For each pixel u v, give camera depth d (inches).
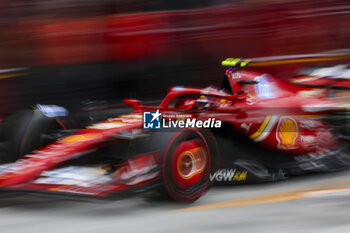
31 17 905.5
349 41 1050.1
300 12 986.1
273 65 968.9
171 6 934.4
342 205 456.8
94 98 866.1
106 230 394.3
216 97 561.0
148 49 921.5
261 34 969.5
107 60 909.8
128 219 425.1
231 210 451.2
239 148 565.6
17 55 888.3
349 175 621.9
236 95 580.1
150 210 454.6
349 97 717.3
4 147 561.6
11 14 895.7
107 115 601.3
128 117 526.3
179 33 940.6
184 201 473.4
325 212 435.2
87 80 895.7
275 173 580.7
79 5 903.1
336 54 1005.8
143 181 451.8
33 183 453.7
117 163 532.4
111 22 916.6
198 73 943.7
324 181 586.2
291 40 989.8
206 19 946.1
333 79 751.7
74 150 488.1
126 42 916.6
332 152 668.7
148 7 922.1
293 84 743.7
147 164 459.2
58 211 452.4
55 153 486.3
